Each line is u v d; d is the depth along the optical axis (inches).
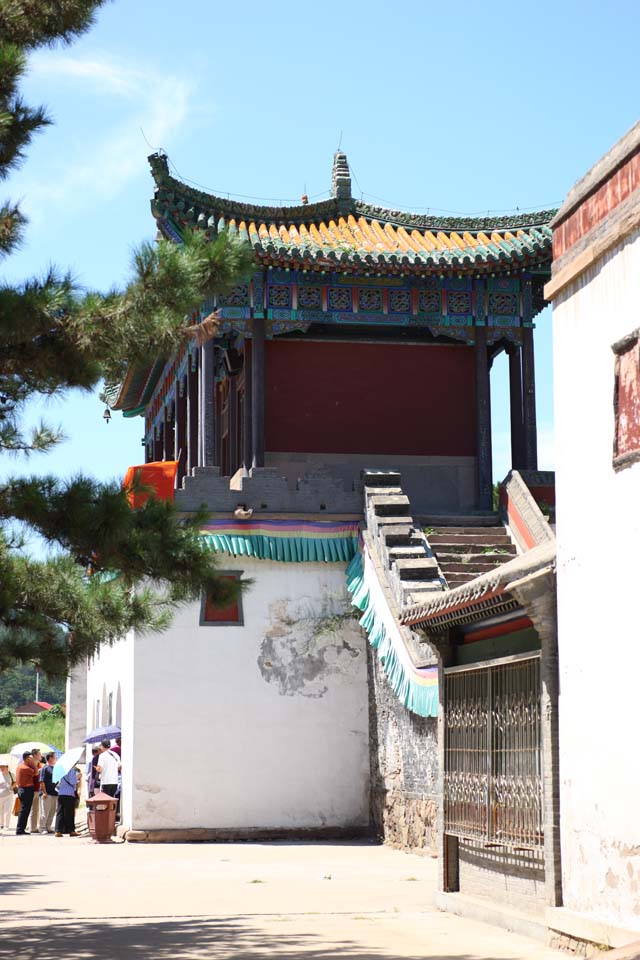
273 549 971.9
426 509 1103.0
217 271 428.1
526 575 448.1
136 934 458.6
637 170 389.4
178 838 930.1
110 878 676.1
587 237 426.6
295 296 1072.8
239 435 1236.5
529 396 1100.5
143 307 412.5
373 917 510.3
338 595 986.7
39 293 411.5
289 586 981.2
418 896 585.0
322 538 986.1
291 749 959.6
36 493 430.6
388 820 901.2
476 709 519.2
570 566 424.5
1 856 828.0
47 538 442.9
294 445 1104.2
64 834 1019.3
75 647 466.9
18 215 447.8
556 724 436.1
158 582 486.9
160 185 1030.4
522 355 1102.4
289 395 1111.0
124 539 451.8
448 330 1095.0
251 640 967.6
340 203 1189.7
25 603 455.8
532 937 441.7
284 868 730.8
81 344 414.0
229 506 973.2
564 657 426.0
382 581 910.4
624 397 392.8
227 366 1214.3
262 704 961.5
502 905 488.4
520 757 469.7
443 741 553.6
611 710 388.8
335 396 1117.7
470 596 482.0
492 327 1101.1
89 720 1353.3
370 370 1127.0
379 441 1115.9
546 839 431.5
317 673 973.2
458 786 533.6
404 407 1123.3
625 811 377.4
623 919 377.4
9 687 4896.7
